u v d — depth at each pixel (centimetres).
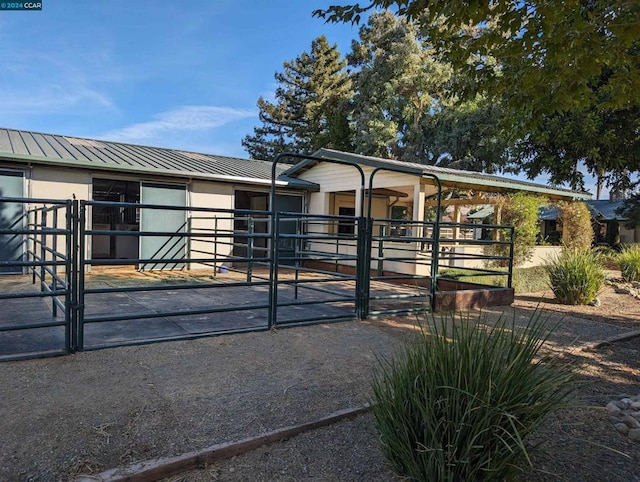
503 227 725
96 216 1143
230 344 433
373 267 1088
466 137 2031
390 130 2220
